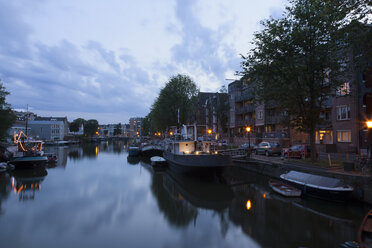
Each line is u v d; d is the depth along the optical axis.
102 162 33.94
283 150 22.42
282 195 14.05
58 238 9.65
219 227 10.68
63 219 11.77
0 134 28.02
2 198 15.34
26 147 29.02
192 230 10.37
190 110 44.31
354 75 21.27
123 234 10.02
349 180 12.43
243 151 25.12
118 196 15.92
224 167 18.42
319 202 12.70
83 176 22.95
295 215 11.26
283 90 16.00
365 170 12.92
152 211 12.97
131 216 12.22
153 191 17.22
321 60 15.51
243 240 9.25
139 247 8.88
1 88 27.69
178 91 43.00
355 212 11.23
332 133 24.73
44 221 11.46
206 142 22.78
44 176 22.84
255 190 16.47
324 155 21.23
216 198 15.09
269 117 33.88
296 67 15.64
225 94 38.88
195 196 15.56
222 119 38.94
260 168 20.55
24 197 15.60
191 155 18.89
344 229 9.62
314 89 16.42
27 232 10.17
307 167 15.70
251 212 12.22
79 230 10.43
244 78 18.88
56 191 17.22
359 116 21.56
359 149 21.17
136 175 23.53
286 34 16.56
